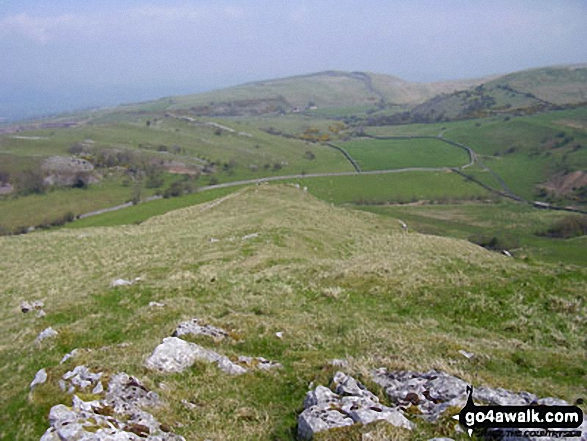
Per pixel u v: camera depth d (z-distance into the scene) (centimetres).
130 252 5119
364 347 1816
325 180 18512
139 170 19762
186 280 2964
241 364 1591
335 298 2569
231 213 7962
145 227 7438
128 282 2978
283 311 2338
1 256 5631
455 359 1683
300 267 3319
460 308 2392
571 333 2142
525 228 12688
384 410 1145
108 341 2042
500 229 12569
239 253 4178
